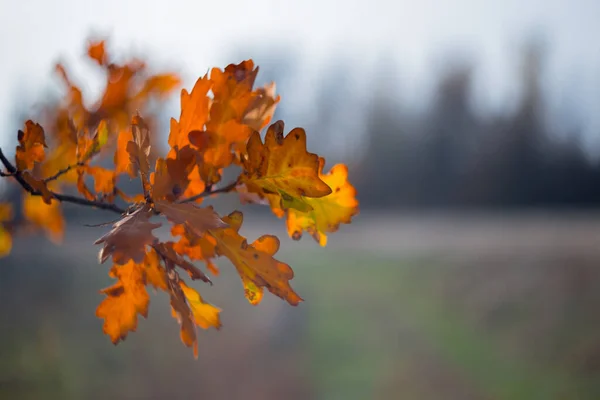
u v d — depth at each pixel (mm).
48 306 13000
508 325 11391
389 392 8180
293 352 9898
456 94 46188
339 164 1063
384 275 17438
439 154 46281
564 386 8109
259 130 981
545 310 11758
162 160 917
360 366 9234
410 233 30141
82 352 9852
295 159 926
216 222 821
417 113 47156
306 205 937
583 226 30672
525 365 9195
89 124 1271
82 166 1119
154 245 792
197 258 907
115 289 906
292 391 8156
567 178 44625
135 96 1319
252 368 9141
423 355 9859
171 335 10930
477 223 35531
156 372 8961
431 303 13703
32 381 8414
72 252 21125
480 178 45781
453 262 18516
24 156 1042
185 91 963
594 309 11344
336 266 19484
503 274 15727
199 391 8242
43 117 1262
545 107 44531
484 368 9172
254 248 872
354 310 13211
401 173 46562
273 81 1034
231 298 13148
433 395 7977
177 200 900
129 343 10469
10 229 1491
